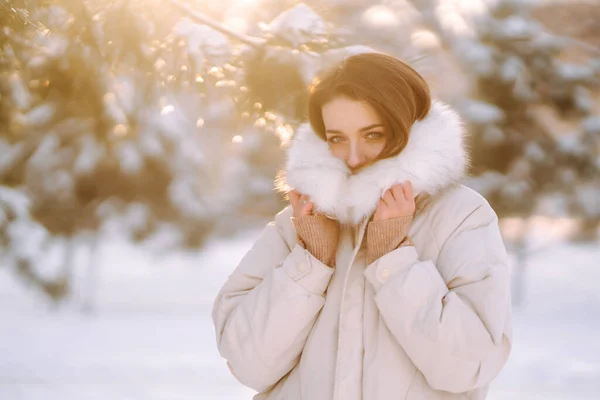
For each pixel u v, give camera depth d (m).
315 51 3.01
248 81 3.01
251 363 1.84
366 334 1.77
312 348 1.82
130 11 3.08
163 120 13.01
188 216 14.92
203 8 3.37
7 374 7.36
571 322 13.28
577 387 7.03
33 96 4.11
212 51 2.99
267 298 1.83
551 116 14.38
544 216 15.71
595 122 13.83
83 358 8.63
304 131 1.89
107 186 13.95
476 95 13.05
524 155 13.90
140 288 18.41
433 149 1.73
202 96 3.13
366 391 1.72
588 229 16.41
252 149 16.61
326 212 1.78
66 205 13.70
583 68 13.63
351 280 1.81
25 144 12.48
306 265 1.80
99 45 3.11
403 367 1.73
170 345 10.02
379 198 1.74
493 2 13.24
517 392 6.77
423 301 1.68
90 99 3.88
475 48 12.31
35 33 2.99
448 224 1.78
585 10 13.77
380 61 1.76
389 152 1.75
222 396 6.52
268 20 3.35
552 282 19.67
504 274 1.71
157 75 3.13
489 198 14.05
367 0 6.54
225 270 22.75
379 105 1.73
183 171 14.25
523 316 14.26
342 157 1.83
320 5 3.29
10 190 10.54
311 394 1.79
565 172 14.12
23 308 14.50
